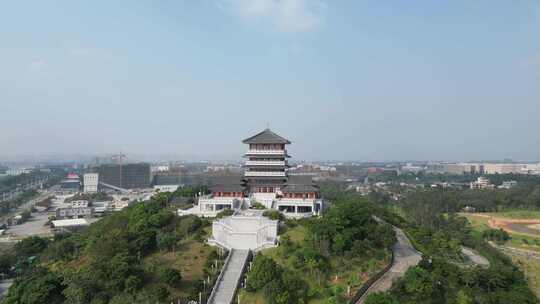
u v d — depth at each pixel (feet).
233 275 339.77
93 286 312.29
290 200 510.17
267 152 550.36
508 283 367.25
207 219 470.39
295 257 346.33
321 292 307.37
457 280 355.97
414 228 537.65
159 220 449.06
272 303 288.92
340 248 354.95
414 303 309.01
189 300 302.25
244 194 533.96
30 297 312.71
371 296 280.92
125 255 342.64
